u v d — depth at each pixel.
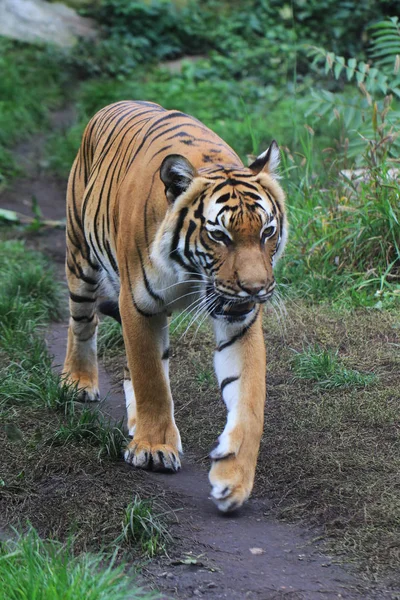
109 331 12.55
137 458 8.61
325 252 13.38
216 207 7.45
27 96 25.44
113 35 30.73
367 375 10.49
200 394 10.55
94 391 10.66
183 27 31.42
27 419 9.76
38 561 6.65
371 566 7.00
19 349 11.70
